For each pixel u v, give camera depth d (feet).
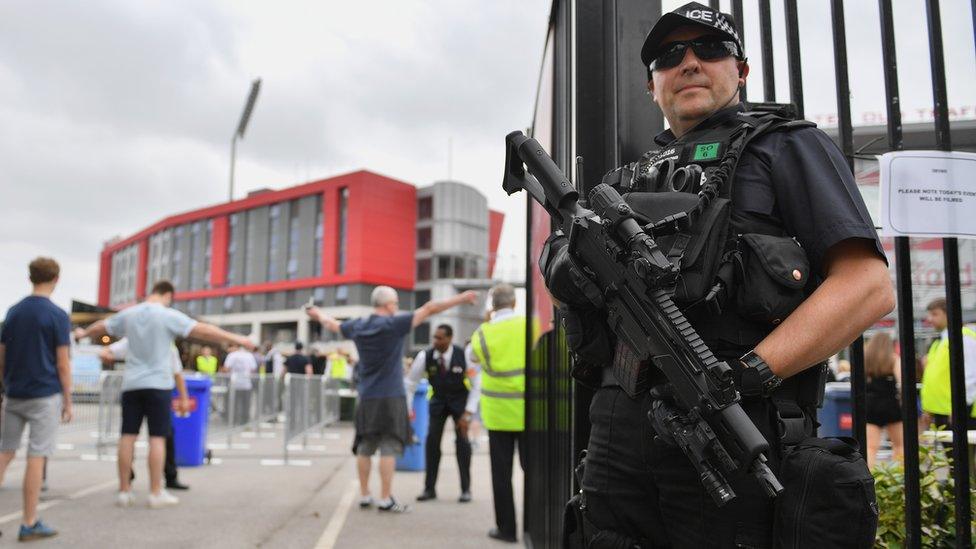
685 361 4.24
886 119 6.86
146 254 338.75
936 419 17.75
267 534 16.72
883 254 4.52
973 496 7.69
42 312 16.26
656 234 4.73
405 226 264.93
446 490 24.38
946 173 6.72
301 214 270.05
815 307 4.38
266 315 273.54
